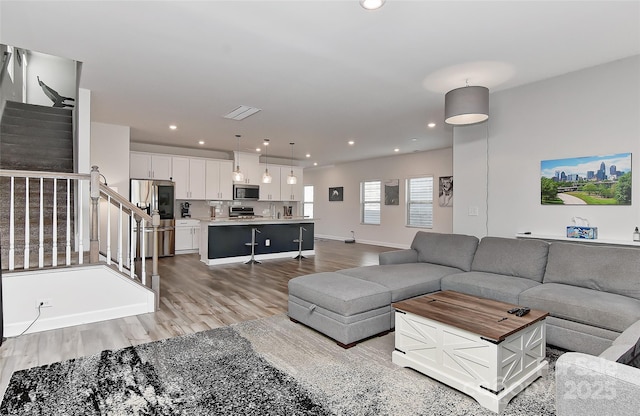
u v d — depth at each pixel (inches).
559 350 106.3
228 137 269.3
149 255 274.5
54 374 89.6
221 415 73.2
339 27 102.7
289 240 291.0
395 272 138.4
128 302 135.8
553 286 113.7
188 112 196.9
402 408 76.8
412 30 104.0
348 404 78.0
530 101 149.8
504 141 158.6
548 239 140.9
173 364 95.7
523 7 91.4
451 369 85.6
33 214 163.2
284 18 97.7
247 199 348.2
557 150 141.7
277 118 209.3
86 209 159.2
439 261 156.9
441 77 143.3
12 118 193.3
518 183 153.9
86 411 74.2
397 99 172.6
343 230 423.5
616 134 126.6
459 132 177.0
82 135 157.2
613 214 127.6
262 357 101.0
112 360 97.5
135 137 269.7
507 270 133.3
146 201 271.9
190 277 208.1
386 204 371.2
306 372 92.4
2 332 108.0
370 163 389.7
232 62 128.6
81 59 126.3
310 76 142.2
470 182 171.8
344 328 108.0
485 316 89.7
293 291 129.2
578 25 100.8
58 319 121.7
